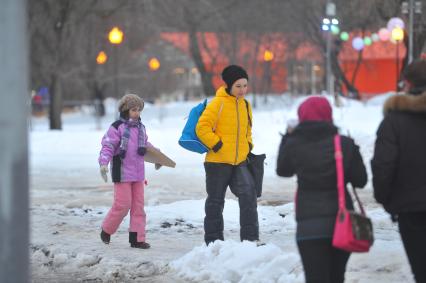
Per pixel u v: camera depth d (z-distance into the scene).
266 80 146.25
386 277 20.59
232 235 28.48
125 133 26.12
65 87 146.38
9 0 12.79
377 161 15.39
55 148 73.00
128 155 26.19
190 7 116.62
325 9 92.56
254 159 24.61
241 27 124.31
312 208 15.17
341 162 15.21
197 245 26.97
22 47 12.94
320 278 15.04
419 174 15.45
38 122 139.50
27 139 13.03
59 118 103.50
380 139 15.57
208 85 134.25
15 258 12.81
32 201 39.44
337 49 110.81
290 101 136.62
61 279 22.67
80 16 102.69
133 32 118.62
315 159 15.28
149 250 26.05
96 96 132.00
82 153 70.31
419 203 15.33
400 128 15.47
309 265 15.11
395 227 29.47
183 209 33.69
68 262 24.61
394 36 68.31
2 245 12.73
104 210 35.53
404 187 15.48
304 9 109.56
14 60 12.81
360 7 91.00
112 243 27.39
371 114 87.12
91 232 29.86
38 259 25.39
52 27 101.12
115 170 26.28
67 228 30.75
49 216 33.78
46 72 101.81
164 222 31.44
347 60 146.00
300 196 15.41
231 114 24.03
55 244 27.05
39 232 29.84
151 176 52.50
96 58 118.00
